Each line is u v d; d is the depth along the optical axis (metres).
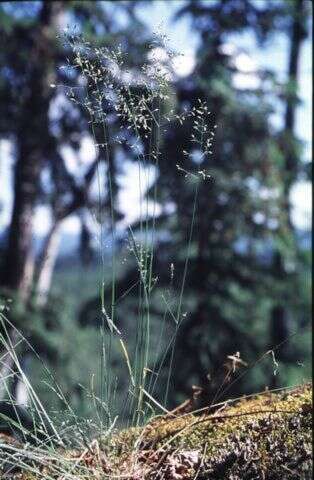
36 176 11.31
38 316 10.20
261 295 10.53
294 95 10.93
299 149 11.09
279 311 10.74
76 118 11.16
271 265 10.89
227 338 10.11
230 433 2.44
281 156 10.78
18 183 11.31
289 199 11.12
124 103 2.46
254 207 10.20
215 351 9.97
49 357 9.66
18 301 10.30
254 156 10.47
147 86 2.47
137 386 2.38
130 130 2.62
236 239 10.42
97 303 9.77
